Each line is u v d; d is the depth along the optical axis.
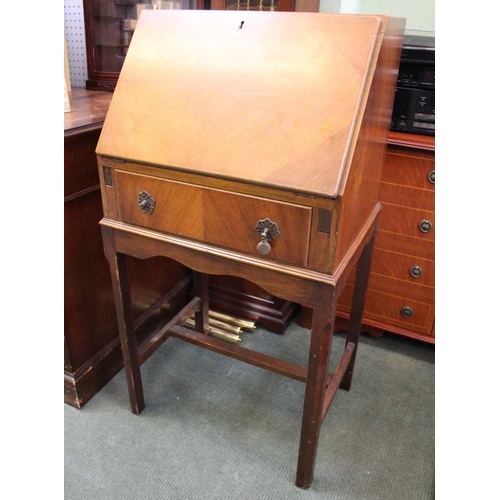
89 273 1.51
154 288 1.85
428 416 1.58
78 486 1.32
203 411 1.58
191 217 1.12
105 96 1.74
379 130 1.16
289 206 0.98
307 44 1.03
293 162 0.97
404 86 1.52
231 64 1.08
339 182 0.92
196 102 1.09
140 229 1.21
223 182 1.03
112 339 1.70
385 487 1.33
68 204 1.37
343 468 1.39
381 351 1.89
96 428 1.50
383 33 1.00
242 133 1.03
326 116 0.97
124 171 1.15
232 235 1.08
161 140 1.09
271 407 1.61
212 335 1.95
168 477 1.35
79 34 1.88
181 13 1.17
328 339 1.08
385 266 1.77
